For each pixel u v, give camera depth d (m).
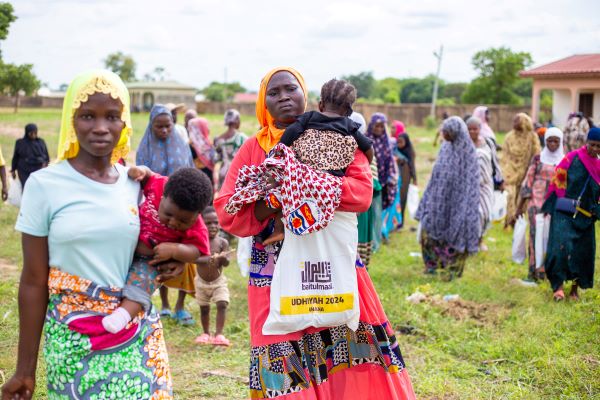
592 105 30.62
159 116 6.84
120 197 2.87
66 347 2.79
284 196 3.37
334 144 3.48
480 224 8.48
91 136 2.77
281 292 3.45
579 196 7.23
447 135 8.26
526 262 9.38
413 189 11.41
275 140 3.72
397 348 3.85
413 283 8.05
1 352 5.46
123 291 2.87
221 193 3.72
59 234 2.75
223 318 6.10
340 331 3.76
